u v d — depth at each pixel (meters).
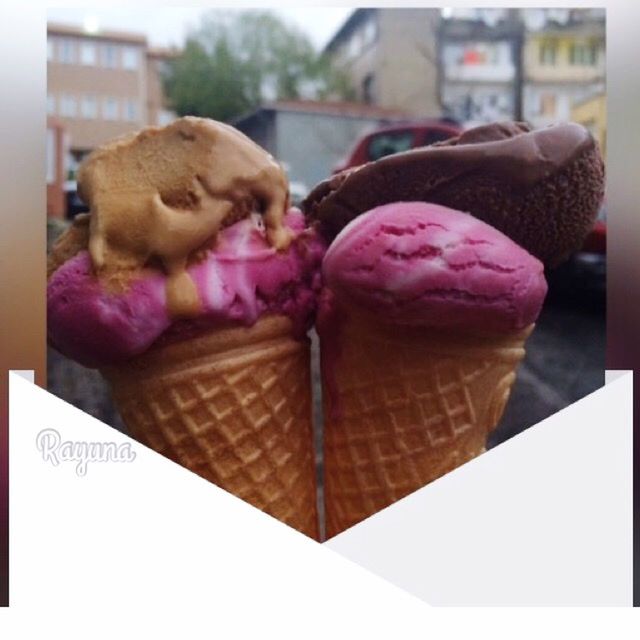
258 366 0.77
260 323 0.77
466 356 0.76
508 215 0.74
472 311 0.71
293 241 0.78
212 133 0.73
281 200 0.76
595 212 0.78
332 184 0.81
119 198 0.72
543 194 0.73
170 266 0.71
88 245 0.73
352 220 0.76
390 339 0.77
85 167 0.74
